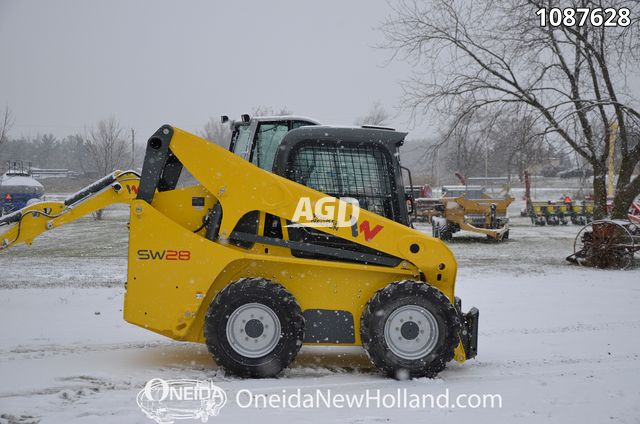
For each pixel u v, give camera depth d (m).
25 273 14.65
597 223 17.05
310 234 6.57
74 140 103.81
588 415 5.15
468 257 19.38
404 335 6.26
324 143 6.84
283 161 6.77
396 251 6.50
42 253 19.41
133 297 6.25
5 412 5.07
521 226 35.28
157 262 6.28
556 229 32.69
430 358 6.26
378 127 7.15
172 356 7.14
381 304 6.24
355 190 6.86
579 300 11.50
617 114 18.20
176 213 6.65
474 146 19.41
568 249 22.02
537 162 19.25
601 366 7.02
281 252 6.51
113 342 7.85
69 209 8.41
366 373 6.57
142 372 6.41
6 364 6.70
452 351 6.30
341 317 6.53
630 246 16.67
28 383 5.95
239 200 6.41
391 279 6.60
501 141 19.23
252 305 6.16
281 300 6.16
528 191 43.31
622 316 10.01
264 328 6.19
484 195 30.30
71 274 14.54
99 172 46.34
